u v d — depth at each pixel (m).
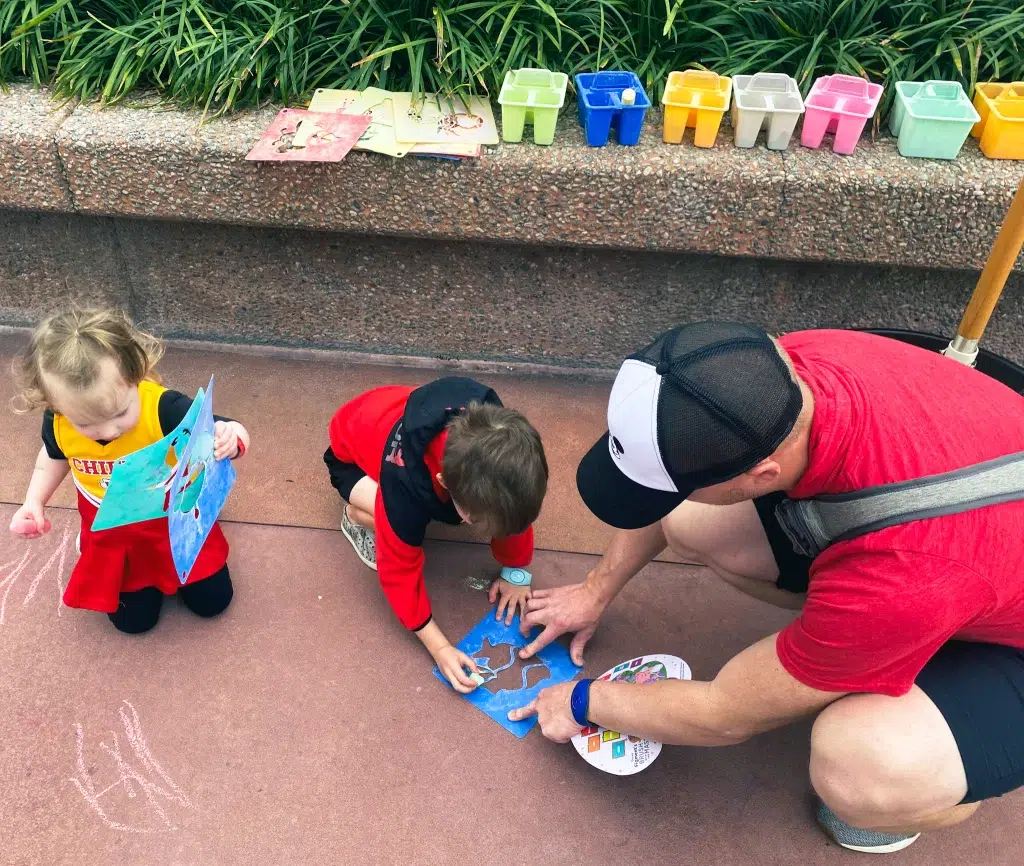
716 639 1.85
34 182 2.12
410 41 2.18
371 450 1.75
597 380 2.49
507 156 2.01
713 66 2.22
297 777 1.60
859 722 1.25
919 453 1.11
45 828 1.52
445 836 1.53
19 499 2.06
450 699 1.73
